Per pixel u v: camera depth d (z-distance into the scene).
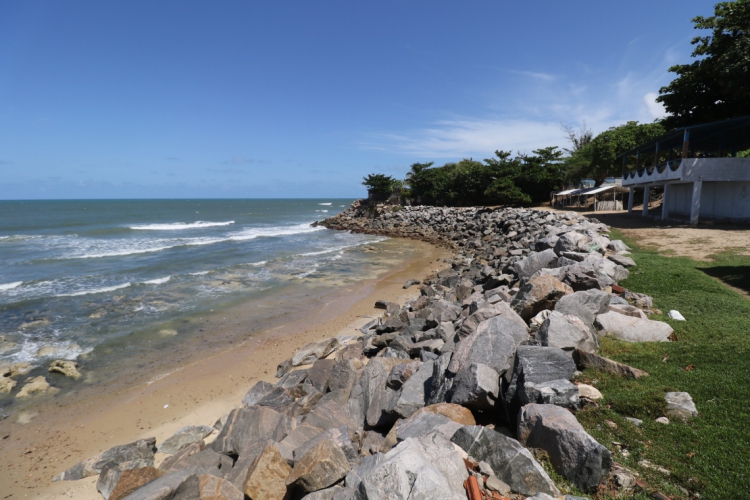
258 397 9.97
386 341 11.99
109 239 38.41
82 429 9.12
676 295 10.92
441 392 6.85
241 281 21.92
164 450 8.23
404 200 66.31
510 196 48.03
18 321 15.21
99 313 16.25
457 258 27.44
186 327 15.04
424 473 4.22
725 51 23.16
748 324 8.53
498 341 7.14
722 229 19.70
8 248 31.81
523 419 5.45
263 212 99.69
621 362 7.38
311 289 20.59
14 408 9.84
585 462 4.62
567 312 8.72
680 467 4.72
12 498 7.09
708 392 6.05
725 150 28.77
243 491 5.64
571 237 15.36
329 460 5.31
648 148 28.98
